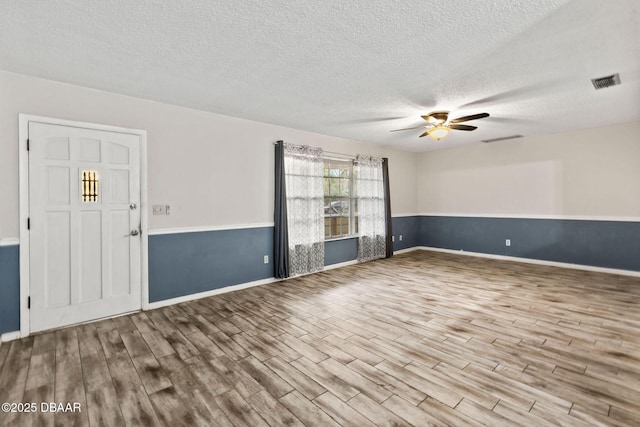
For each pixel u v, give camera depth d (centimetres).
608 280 464
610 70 285
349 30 219
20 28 214
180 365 237
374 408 188
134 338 284
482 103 377
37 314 296
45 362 242
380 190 640
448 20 207
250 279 452
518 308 352
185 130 389
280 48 245
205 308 363
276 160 475
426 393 202
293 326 309
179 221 385
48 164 301
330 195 578
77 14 199
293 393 203
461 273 520
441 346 265
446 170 708
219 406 191
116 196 339
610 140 502
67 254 311
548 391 202
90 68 278
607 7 192
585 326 301
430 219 741
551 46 241
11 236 285
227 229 427
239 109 397
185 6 191
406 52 251
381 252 639
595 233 521
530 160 586
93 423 176
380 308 357
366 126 487
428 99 361
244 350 261
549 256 570
